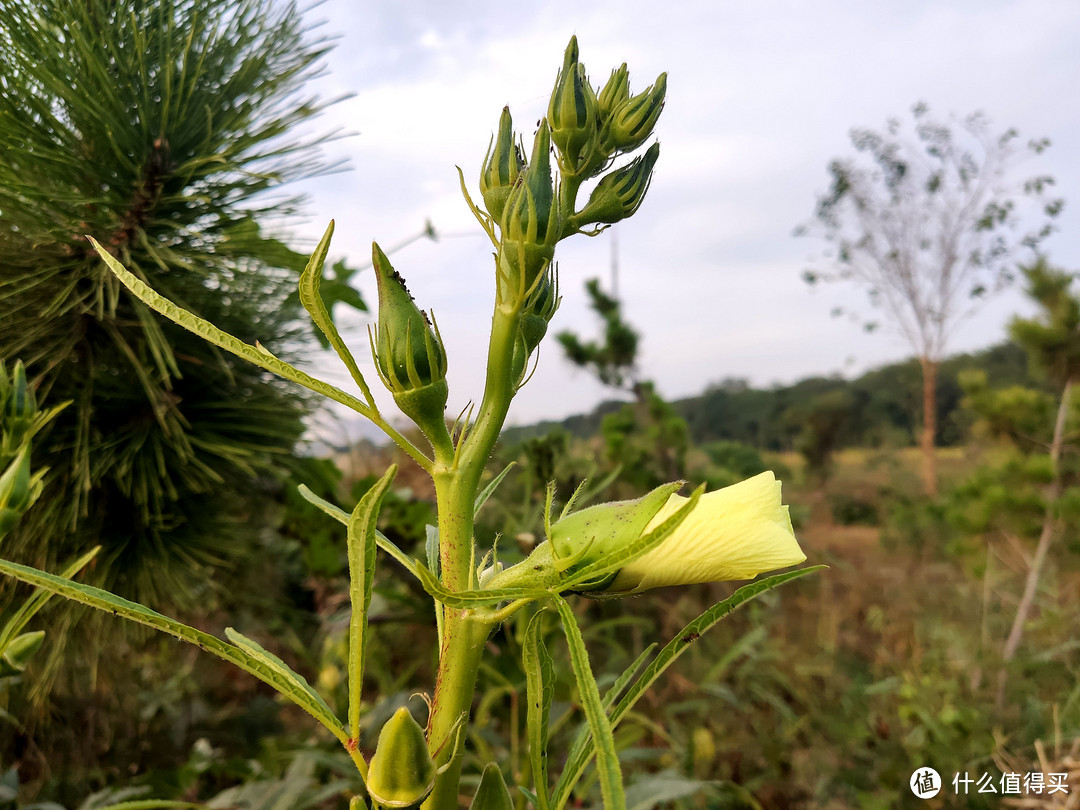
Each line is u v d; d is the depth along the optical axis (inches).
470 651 7.2
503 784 7.4
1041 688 24.6
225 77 16.2
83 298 13.8
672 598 35.5
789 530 7.6
